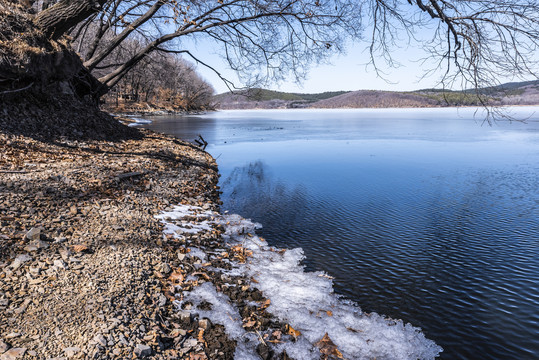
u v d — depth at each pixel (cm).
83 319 313
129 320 328
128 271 408
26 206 508
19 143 812
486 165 1512
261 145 2172
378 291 484
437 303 455
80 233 477
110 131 1277
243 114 8500
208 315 382
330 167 1459
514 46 632
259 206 888
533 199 973
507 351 364
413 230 729
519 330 400
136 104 6019
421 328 402
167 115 5741
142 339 310
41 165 721
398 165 1515
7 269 362
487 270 552
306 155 1781
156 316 351
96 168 786
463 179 1241
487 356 357
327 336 375
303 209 870
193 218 684
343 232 713
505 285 504
